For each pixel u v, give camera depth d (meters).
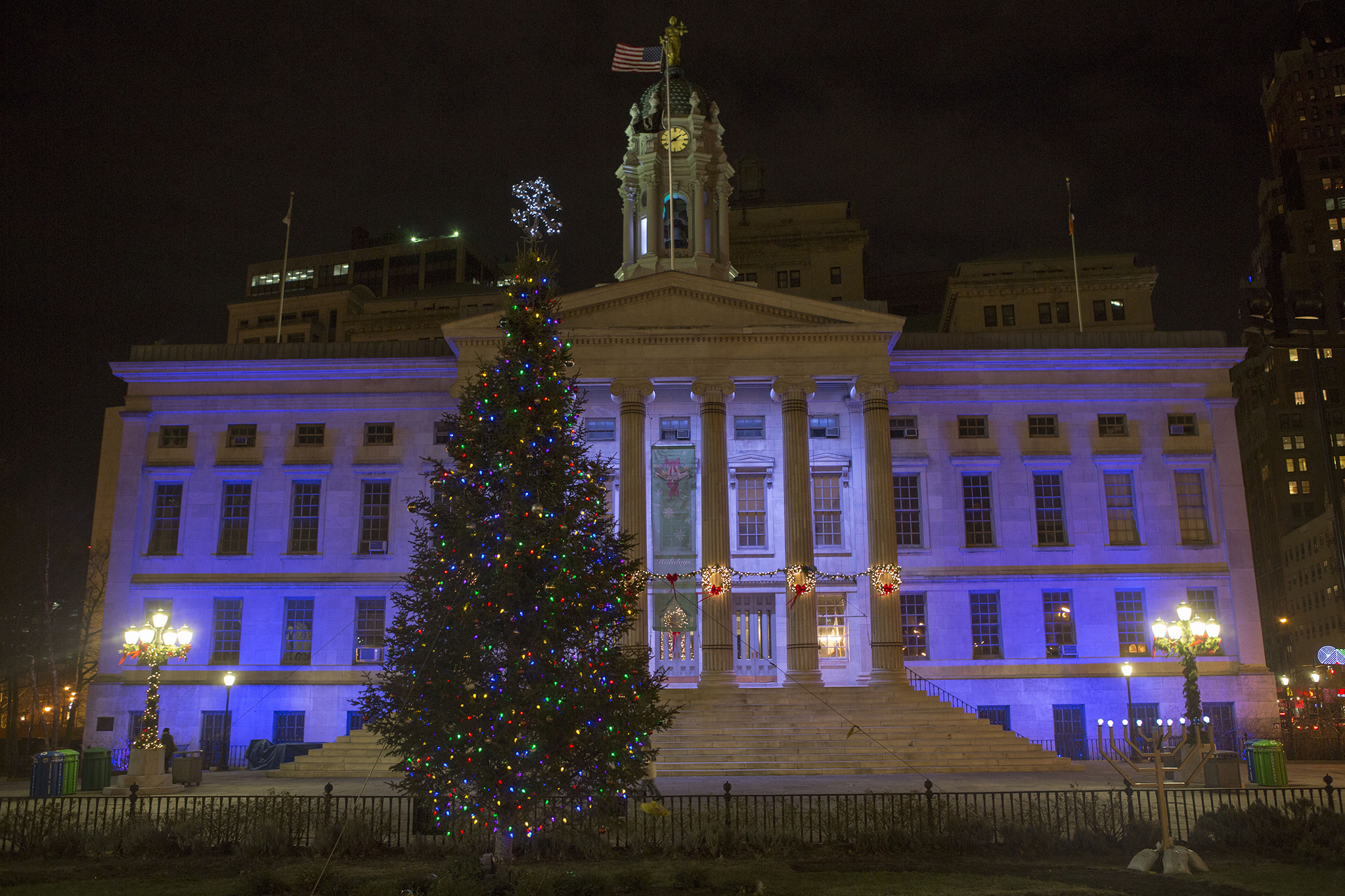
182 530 52.47
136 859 21.56
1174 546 52.16
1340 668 96.12
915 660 50.72
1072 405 53.66
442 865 20.31
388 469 52.50
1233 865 20.03
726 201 62.25
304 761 41.84
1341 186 149.38
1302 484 141.88
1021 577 51.66
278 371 53.72
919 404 53.34
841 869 19.77
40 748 61.12
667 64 60.38
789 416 49.19
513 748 19.14
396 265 137.75
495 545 20.39
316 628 51.00
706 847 21.70
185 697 50.09
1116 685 50.31
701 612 47.69
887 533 47.88
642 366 49.53
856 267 91.56
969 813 22.64
